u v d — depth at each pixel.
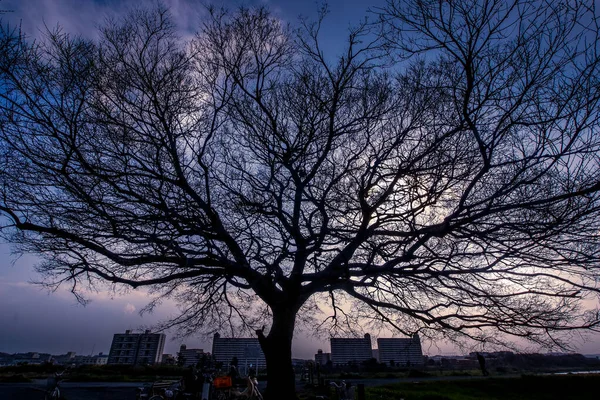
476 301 7.78
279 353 7.80
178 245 7.50
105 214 6.63
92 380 22.20
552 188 5.75
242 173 8.88
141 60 7.55
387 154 7.25
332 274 7.89
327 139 8.34
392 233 7.37
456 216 6.11
